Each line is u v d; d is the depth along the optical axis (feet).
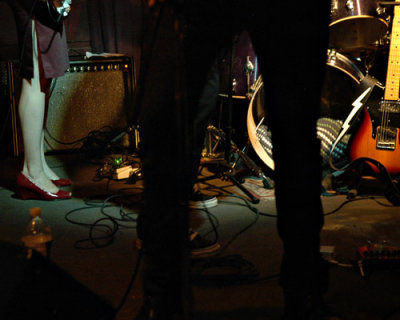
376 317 4.07
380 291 4.58
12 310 3.96
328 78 8.79
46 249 5.68
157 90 3.11
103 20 13.96
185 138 2.96
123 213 7.34
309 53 3.40
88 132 13.06
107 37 14.07
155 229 3.34
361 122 8.73
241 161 10.32
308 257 3.51
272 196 8.24
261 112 9.28
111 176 9.95
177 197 3.24
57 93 12.74
